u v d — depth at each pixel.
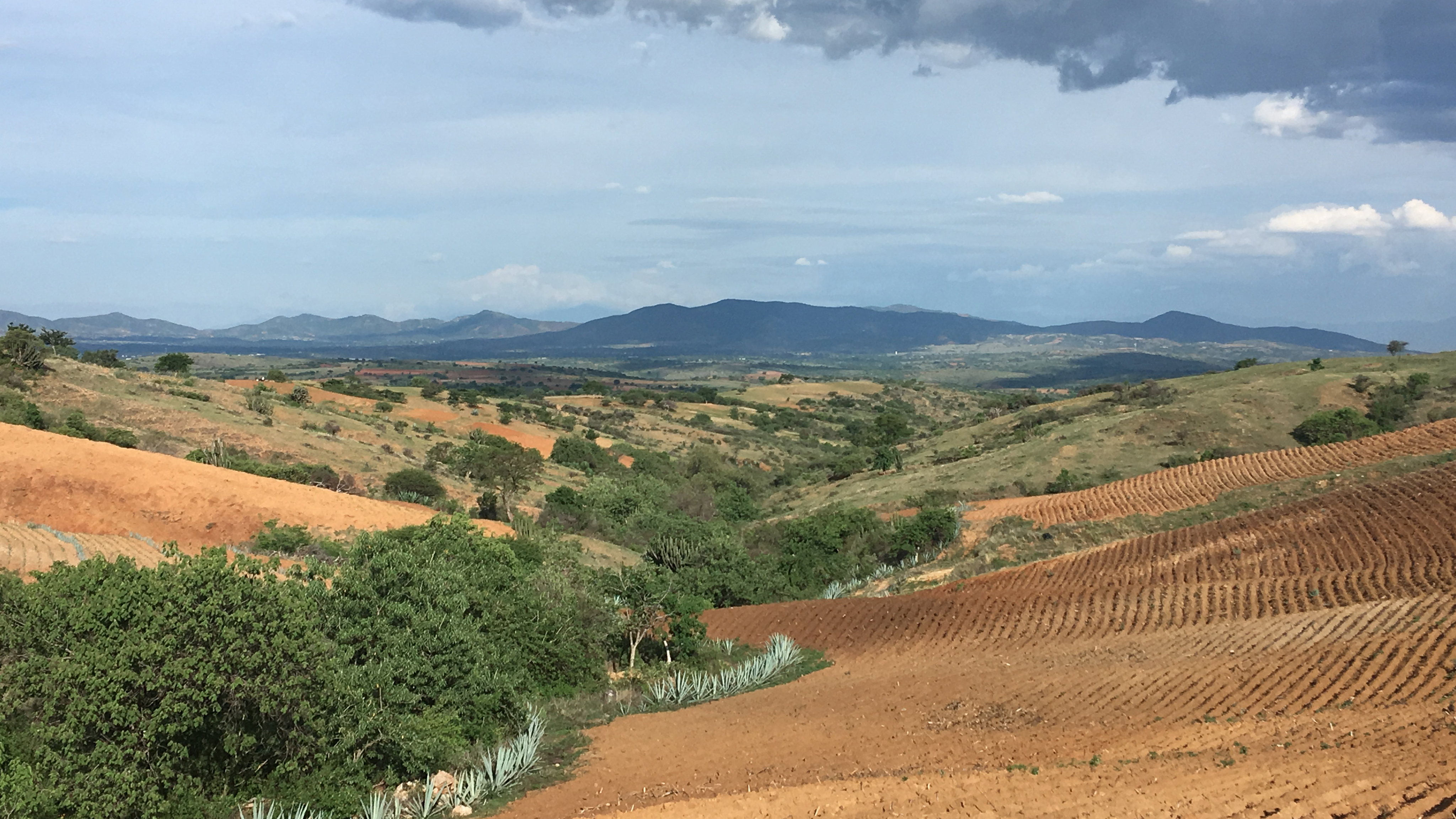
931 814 12.69
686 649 32.94
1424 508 37.59
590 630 28.83
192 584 15.47
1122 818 11.48
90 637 14.85
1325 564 34.28
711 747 20.58
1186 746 16.16
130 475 45.66
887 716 22.73
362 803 16.45
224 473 49.72
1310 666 21.84
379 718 17.69
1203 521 48.84
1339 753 13.99
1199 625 30.38
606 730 23.19
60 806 13.83
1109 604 34.38
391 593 19.97
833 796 14.35
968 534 54.62
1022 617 34.97
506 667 22.83
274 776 16.36
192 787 15.51
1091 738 17.80
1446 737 14.20
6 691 14.70
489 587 25.95
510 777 18.11
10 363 70.50
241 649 15.32
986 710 22.11
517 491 67.88
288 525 44.69
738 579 48.78
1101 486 62.75
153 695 14.84
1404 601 26.75
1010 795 13.40
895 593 46.84
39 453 45.56
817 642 37.09
